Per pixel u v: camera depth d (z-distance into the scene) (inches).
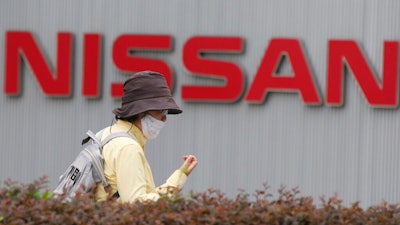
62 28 814.5
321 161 771.4
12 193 317.1
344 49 758.5
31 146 825.5
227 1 786.8
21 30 819.4
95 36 802.2
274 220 302.0
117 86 799.1
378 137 760.3
